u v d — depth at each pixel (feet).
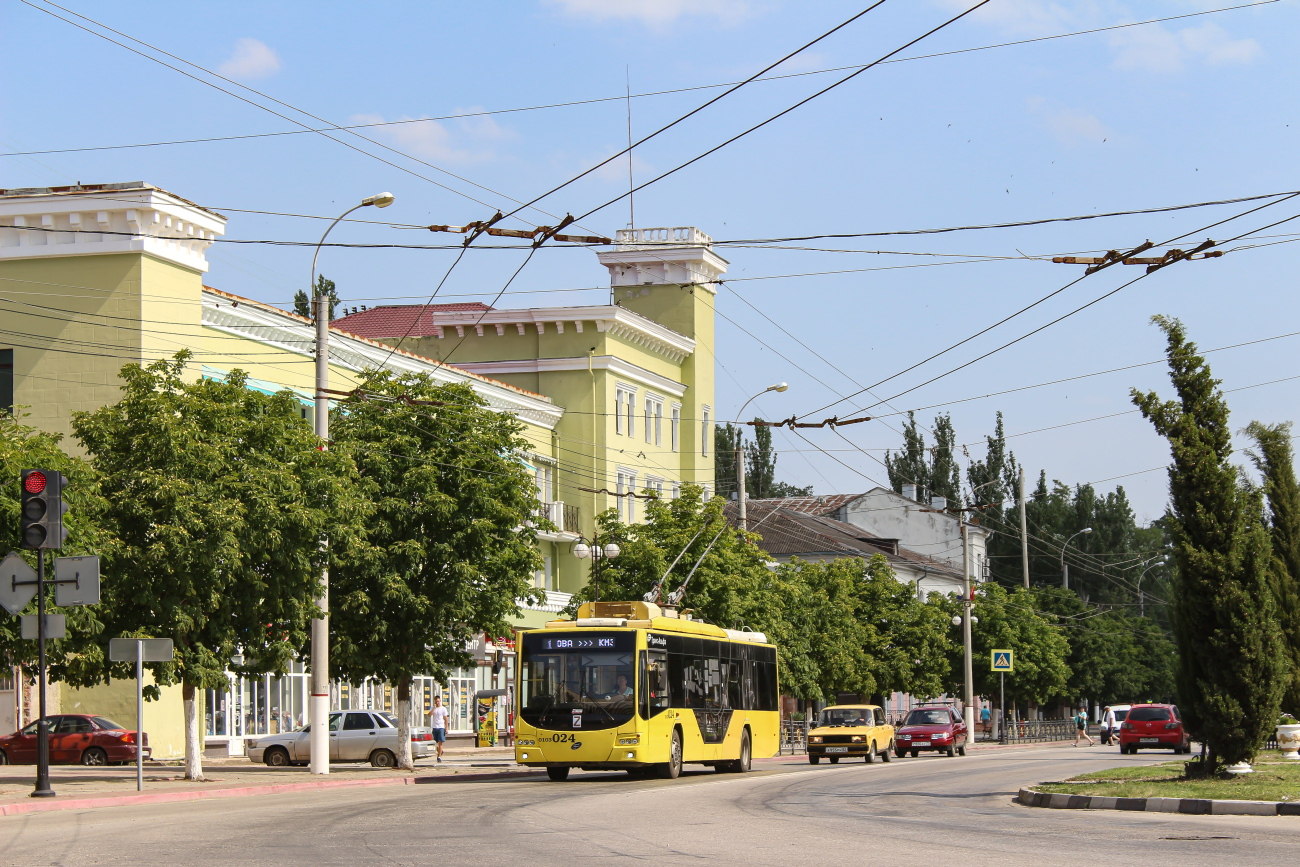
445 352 214.07
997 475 381.19
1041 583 385.70
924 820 64.03
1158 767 96.12
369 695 160.66
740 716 119.96
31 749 121.29
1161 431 82.12
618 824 61.77
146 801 80.07
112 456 95.55
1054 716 323.78
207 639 97.04
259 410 100.42
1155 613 374.02
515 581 116.98
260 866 44.83
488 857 47.50
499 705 186.70
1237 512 80.48
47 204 126.82
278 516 94.89
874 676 209.87
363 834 56.70
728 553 152.35
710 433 240.53
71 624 85.51
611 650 101.09
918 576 300.81
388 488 114.42
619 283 236.84
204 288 132.87
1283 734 111.24
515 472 117.39
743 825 61.11
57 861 46.39
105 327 126.21
